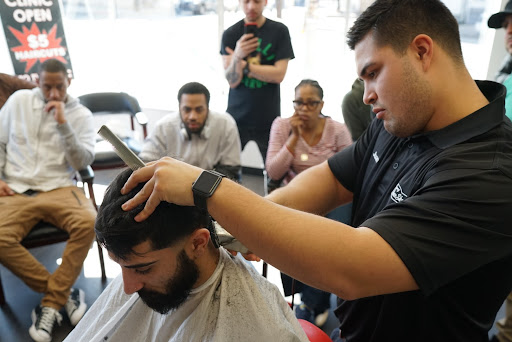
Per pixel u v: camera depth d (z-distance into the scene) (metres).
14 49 3.17
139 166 0.70
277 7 2.95
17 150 2.22
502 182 0.66
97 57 3.54
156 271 0.72
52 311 2.00
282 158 2.11
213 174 0.65
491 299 0.75
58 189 2.23
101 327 0.94
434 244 0.64
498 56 2.70
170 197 0.65
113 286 0.97
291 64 3.08
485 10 2.67
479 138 0.72
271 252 0.64
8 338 1.95
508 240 0.66
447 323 0.76
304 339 0.85
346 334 0.97
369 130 1.02
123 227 0.66
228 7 3.07
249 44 2.47
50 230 2.09
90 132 2.32
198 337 0.79
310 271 0.63
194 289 0.79
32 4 3.16
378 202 0.90
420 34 0.71
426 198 0.68
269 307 0.79
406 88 0.73
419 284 0.64
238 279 0.79
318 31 2.86
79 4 3.38
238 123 2.76
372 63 0.75
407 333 0.81
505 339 1.88
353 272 0.63
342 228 0.65
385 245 0.64
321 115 2.17
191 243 0.72
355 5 2.74
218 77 3.35
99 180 3.35
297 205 1.01
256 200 0.64
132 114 2.85
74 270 2.05
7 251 1.97
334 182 1.06
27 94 2.24
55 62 2.15
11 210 2.04
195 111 2.16
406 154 0.84
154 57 3.47
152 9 3.31
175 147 2.31
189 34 3.33
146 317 0.89
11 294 2.23
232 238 0.77
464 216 0.64
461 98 0.74
